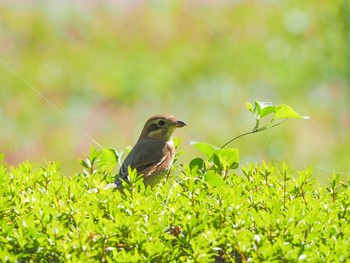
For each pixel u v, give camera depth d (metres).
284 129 17.12
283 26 21.50
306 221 5.46
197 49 20.86
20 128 17.16
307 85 19.38
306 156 16.58
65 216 5.54
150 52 20.73
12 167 6.51
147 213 5.57
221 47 20.94
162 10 22.30
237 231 5.23
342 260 5.12
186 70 20.06
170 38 21.28
